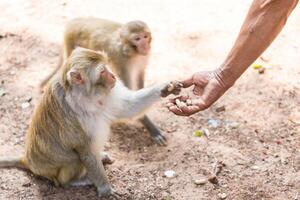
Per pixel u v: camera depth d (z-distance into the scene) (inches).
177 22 114.9
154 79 102.1
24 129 93.8
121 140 92.0
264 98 97.2
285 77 100.8
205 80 77.3
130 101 80.9
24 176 85.7
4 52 110.1
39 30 114.8
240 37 72.4
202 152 88.4
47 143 81.5
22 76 104.5
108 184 82.2
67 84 77.7
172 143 90.7
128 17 117.1
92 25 95.4
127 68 92.4
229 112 95.2
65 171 82.9
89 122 79.1
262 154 87.7
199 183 83.4
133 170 86.0
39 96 99.7
